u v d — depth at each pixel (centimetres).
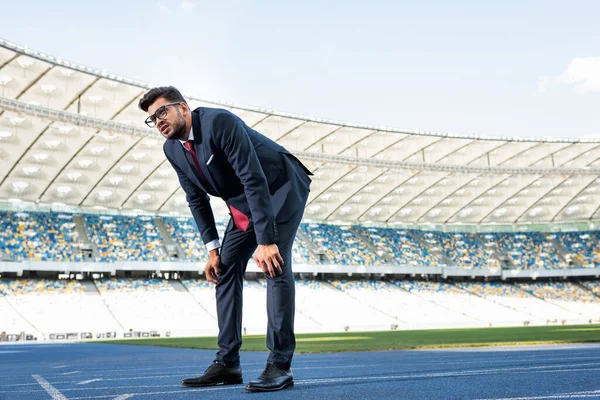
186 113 387
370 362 863
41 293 4488
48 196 4959
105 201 5262
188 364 992
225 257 441
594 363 579
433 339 2498
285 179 413
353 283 5941
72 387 471
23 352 2055
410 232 6594
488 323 5244
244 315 4722
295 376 539
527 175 5812
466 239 6675
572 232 6756
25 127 3988
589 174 5816
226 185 412
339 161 5162
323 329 4750
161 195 5331
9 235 4684
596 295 6178
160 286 5072
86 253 4866
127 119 4209
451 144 5284
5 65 3422
